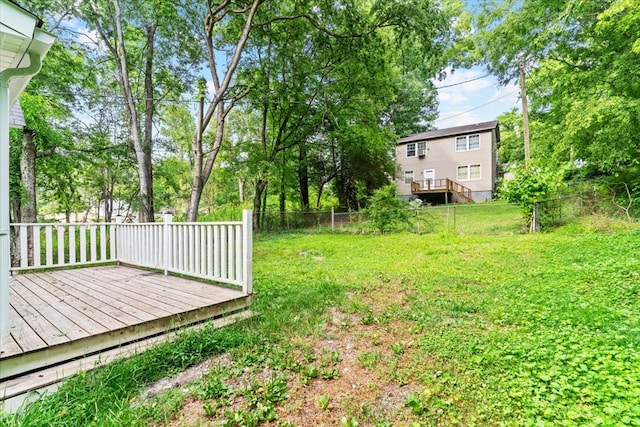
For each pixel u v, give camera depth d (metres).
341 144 17.02
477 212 14.62
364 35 9.81
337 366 2.43
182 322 2.96
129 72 10.42
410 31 9.15
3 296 2.27
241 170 14.14
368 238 10.53
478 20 10.45
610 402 1.76
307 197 19.08
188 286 4.01
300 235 12.74
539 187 8.84
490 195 21.16
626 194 8.88
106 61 10.02
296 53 12.38
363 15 10.07
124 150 11.27
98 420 1.71
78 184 12.80
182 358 2.44
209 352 2.63
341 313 3.62
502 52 10.48
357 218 12.95
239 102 11.70
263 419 1.83
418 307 3.66
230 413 1.85
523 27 9.55
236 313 3.44
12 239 7.91
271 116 15.04
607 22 7.00
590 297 3.52
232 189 26.28
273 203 23.55
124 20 9.56
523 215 9.59
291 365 2.42
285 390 2.12
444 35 9.45
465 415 1.82
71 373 2.14
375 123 15.39
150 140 10.05
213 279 3.86
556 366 2.17
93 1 8.72
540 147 10.47
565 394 1.88
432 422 1.78
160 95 10.75
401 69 13.11
